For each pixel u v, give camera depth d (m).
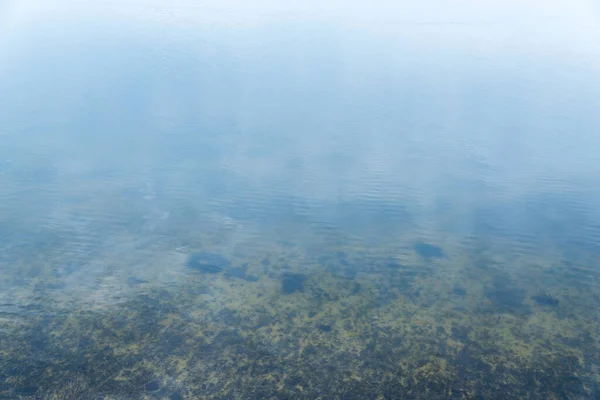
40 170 20.55
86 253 15.93
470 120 26.16
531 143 23.81
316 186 20.31
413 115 26.72
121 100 27.53
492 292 14.77
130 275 15.02
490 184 20.56
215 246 16.58
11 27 37.75
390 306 14.12
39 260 15.47
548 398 11.29
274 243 16.88
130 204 18.61
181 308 13.75
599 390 11.52
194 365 11.92
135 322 13.16
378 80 31.25
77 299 13.93
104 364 11.84
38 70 30.75
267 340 12.76
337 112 26.94
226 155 22.39
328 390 11.39
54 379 11.38
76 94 27.89
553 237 17.36
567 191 20.00
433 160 22.39
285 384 11.52
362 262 16.05
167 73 31.36
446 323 13.50
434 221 18.27
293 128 25.11
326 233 17.50
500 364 12.19
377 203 19.33
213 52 34.88
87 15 41.25
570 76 31.94
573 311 14.05
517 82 31.03
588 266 15.95
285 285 14.88
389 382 11.62
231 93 28.98
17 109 25.77
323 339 12.83
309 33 39.50
